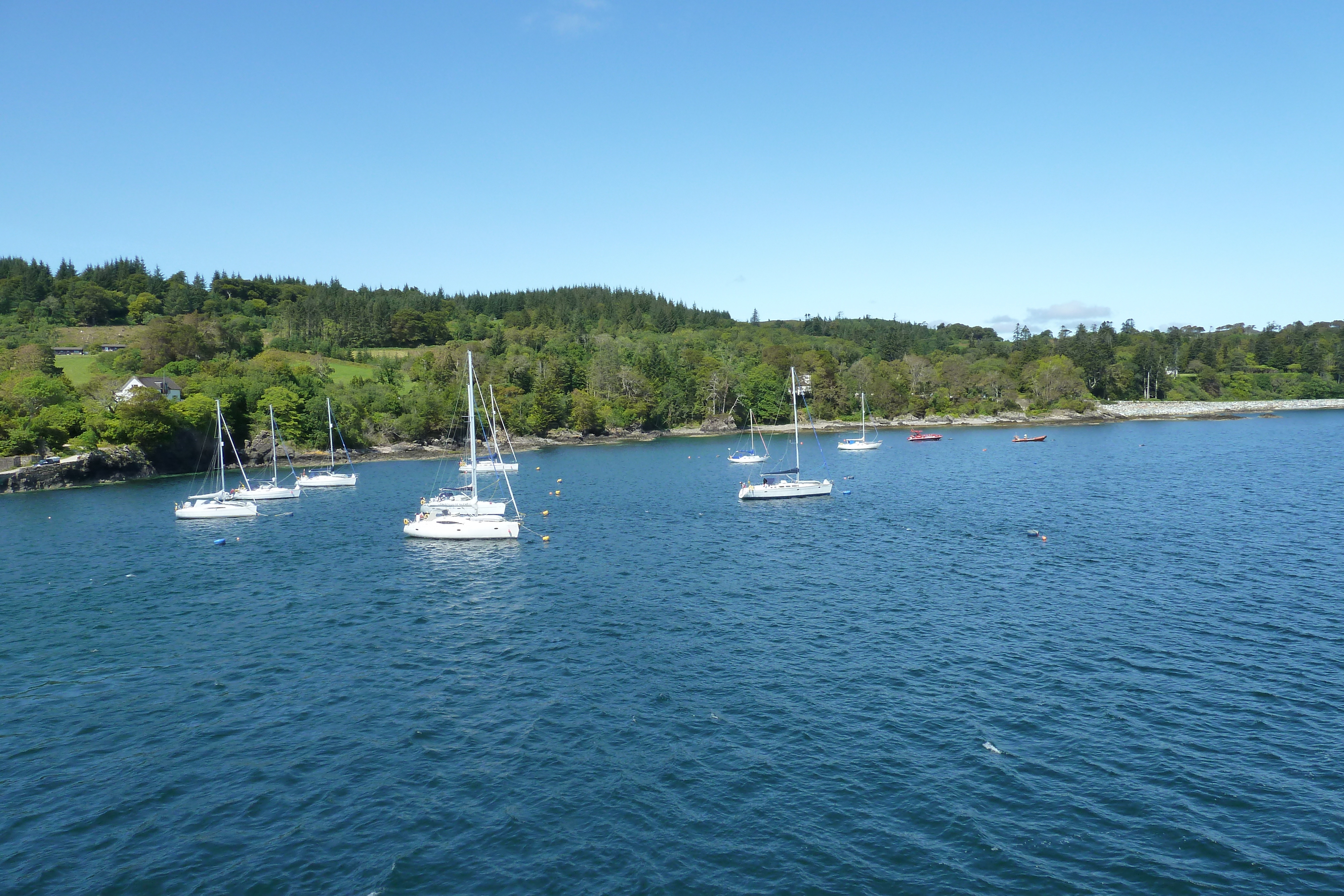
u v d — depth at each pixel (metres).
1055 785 27.62
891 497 95.88
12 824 26.61
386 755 30.91
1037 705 33.91
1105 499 88.94
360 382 196.38
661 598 51.66
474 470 74.88
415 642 43.81
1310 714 32.41
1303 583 51.19
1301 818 25.31
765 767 29.25
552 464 149.50
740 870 23.42
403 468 146.00
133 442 133.00
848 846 24.52
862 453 160.25
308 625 47.50
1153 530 70.06
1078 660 38.94
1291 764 28.59
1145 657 39.03
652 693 36.03
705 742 31.23
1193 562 57.84
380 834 25.67
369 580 58.06
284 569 62.38
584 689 36.69
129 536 78.69
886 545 67.12
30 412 128.75
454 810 26.94
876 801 26.88
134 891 23.00
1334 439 160.50
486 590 54.62
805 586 54.22
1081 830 25.03
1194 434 184.50
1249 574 53.91
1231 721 31.98
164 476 135.88
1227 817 25.48
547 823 26.00
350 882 23.23
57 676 39.81
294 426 162.88
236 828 26.16
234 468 148.25
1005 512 82.38
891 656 40.00
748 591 53.00
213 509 88.50
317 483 115.00
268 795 28.19
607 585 55.41
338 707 35.41
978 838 24.73
